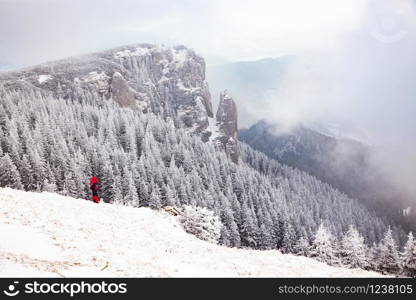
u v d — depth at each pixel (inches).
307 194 6461.6
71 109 5036.9
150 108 7362.2
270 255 1011.3
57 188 2918.3
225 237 3002.0
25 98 5167.3
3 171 2657.5
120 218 1022.4
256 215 3828.7
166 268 681.6
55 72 6697.8
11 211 719.7
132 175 3380.9
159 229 1059.9
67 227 746.8
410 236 2068.2
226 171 4977.9
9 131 3494.1
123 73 7598.4
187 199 3494.1
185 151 4658.0
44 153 3449.8
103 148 3663.9
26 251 529.3
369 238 5797.2
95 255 619.5
